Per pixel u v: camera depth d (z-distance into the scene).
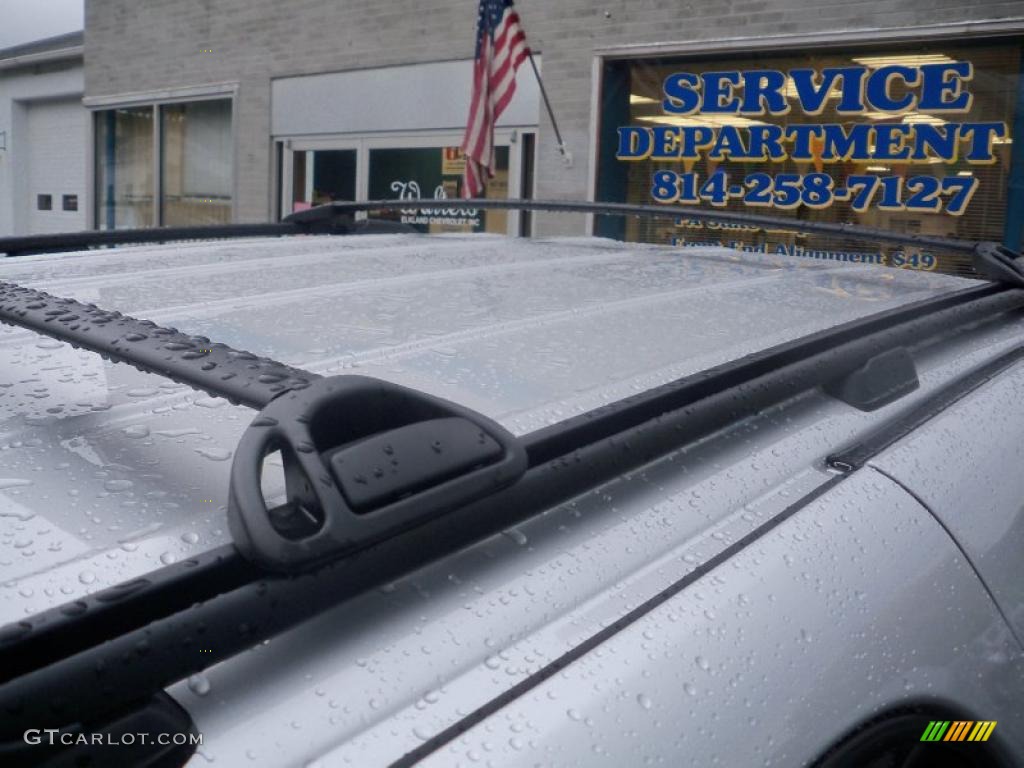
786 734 0.83
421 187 8.70
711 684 0.81
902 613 0.99
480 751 0.69
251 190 9.97
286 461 0.71
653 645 0.80
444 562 0.81
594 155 7.55
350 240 2.07
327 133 9.29
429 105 8.51
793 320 1.38
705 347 1.22
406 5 8.55
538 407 1.00
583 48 7.52
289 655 0.71
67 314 0.96
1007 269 1.65
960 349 1.49
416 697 0.71
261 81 9.77
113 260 1.69
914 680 0.98
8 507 0.77
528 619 0.79
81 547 0.73
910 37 6.22
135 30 11.05
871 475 1.09
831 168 6.78
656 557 0.88
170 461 0.86
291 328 1.21
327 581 0.71
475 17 8.09
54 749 0.59
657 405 0.97
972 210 6.31
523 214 8.06
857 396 1.21
